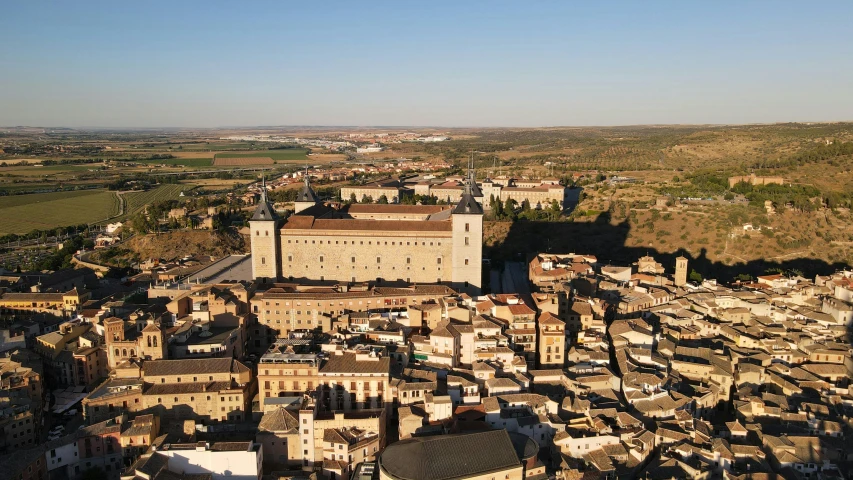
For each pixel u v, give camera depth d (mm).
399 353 188000
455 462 137125
